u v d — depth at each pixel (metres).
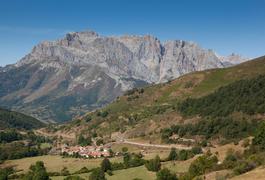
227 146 162.50
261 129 137.62
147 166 161.12
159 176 136.50
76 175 173.38
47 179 171.88
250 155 122.62
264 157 110.12
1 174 195.00
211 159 133.75
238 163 115.12
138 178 151.12
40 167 198.62
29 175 179.88
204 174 121.19
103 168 176.12
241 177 93.12
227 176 105.44
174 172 141.62
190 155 175.38
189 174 127.00
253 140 138.50
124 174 162.75
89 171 186.62
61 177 176.50
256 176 90.19
